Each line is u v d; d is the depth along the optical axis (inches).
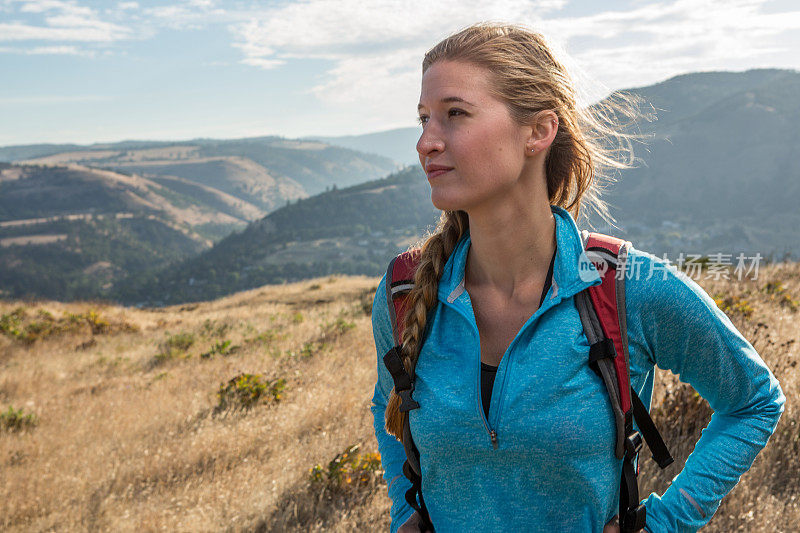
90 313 774.5
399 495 47.4
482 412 36.8
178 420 293.6
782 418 130.5
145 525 175.8
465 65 35.7
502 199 37.5
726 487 39.6
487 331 39.8
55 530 184.5
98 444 270.2
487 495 38.3
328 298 909.2
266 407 294.8
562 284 37.3
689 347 38.2
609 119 40.9
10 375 486.0
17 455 262.4
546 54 38.1
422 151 36.7
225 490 191.9
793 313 251.6
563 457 35.7
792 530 102.7
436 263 40.8
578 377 36.1
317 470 178.4
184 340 597.6
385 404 52.6
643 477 121.3
